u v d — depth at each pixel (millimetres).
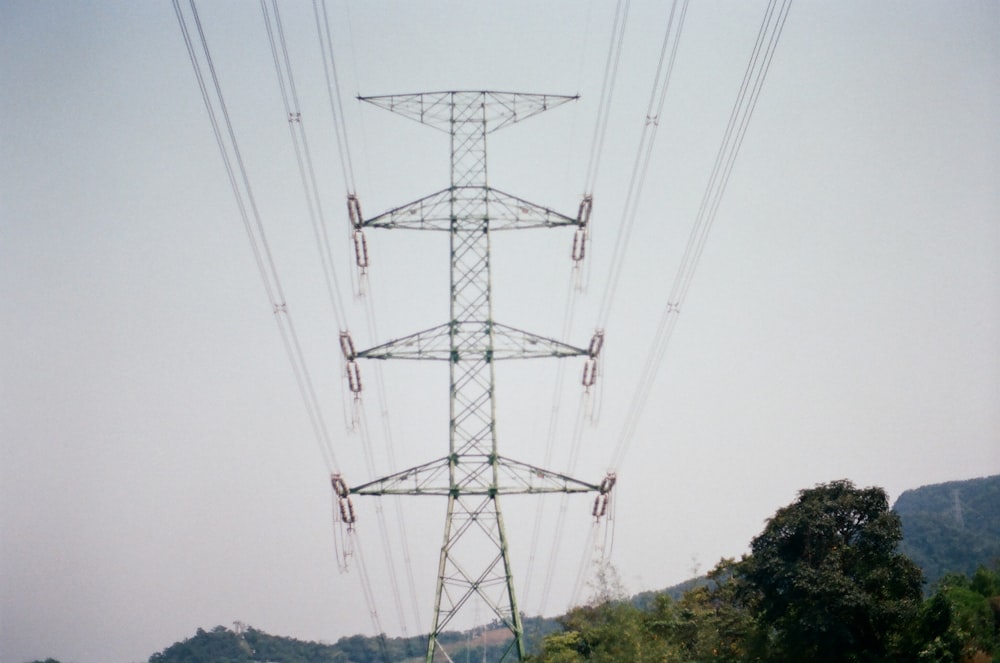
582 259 71000
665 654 67125
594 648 72188
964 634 64750
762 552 63531
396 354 67188
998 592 81500
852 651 61594
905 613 60656
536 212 69500
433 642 62312
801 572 60938
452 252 68750
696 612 76938
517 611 63312
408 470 65875
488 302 68062
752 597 65000
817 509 62719
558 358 68562
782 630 64812
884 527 61969
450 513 64938
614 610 72062
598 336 67375
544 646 74438
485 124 70062
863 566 62094
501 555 64250
